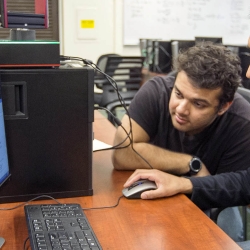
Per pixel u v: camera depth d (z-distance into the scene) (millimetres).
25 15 1123
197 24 4430
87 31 4039
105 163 1438
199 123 1339
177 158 1417
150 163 1382
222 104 1335
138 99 1492
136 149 1386
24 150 1095
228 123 1452
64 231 907
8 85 1039
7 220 1005
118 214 1057
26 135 1088
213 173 1549
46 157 1120
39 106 1082
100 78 3084
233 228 1552
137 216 1047
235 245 914
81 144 1143
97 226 988
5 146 992
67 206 1033
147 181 1189
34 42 1049
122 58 3135
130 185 1184
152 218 1037
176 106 1320
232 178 1296
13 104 1056
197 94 1261
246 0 4527
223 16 4492
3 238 916
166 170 1399
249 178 1300
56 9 3867
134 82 3221
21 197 1118
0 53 1025
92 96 1124
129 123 1431
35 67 1065
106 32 4121
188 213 1071
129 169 1376
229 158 1482
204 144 1485
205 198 1238
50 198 1140
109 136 1739
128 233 957
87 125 1136
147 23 4246
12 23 1109
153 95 1491
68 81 1092
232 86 1294
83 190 1167
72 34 4004
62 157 1134
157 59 3900
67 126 1119
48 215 977
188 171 1416
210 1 4406
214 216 1360
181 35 4398
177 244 913
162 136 1518
